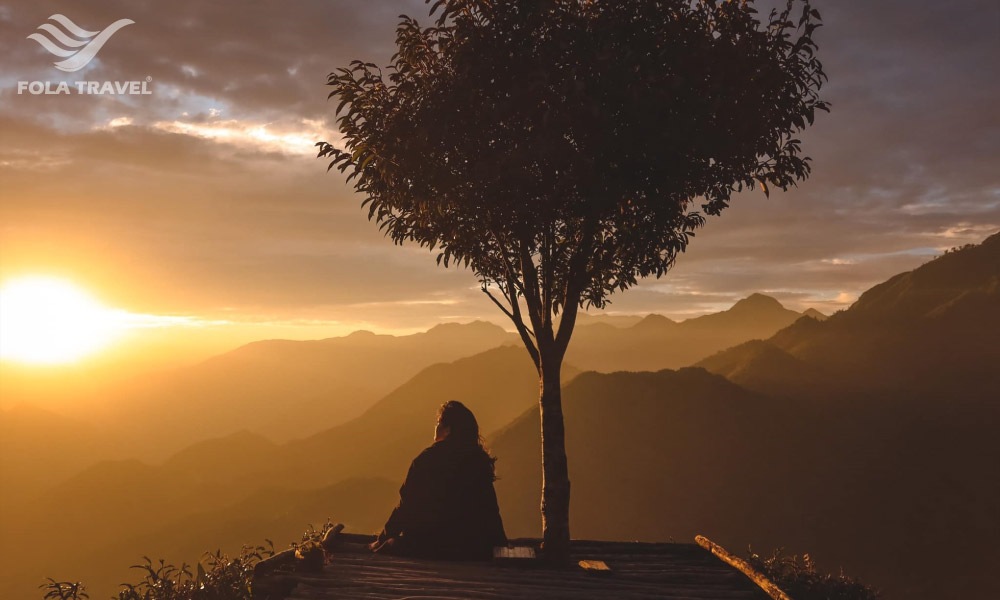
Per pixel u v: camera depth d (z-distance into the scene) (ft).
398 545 23.47
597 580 21.76
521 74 22.94
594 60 21.95
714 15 24.81
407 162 24.71
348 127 26.40
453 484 23.53
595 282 30.99
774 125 24.95
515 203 23.89
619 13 23.09
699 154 24.03
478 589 19.69
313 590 18.69
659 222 26.00
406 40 25.82
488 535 23.62
